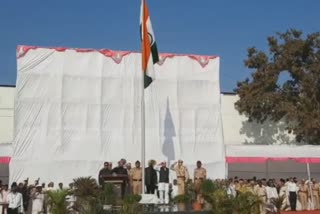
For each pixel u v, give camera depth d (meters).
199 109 31.53
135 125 30.30
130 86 30.66
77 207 14.91
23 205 23.25
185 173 23.88
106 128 29.89
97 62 30.48
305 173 35.56
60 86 29.58
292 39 37.44
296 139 36.09
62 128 29.20
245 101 36.31
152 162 22.34
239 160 31.12
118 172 20.41
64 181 28.69
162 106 31.00
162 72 31.41
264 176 35.41
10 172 28.05
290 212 23.78
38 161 28.52
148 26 21.80
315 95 36.00
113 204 14.97
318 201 29.20
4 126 33.56
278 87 37.41
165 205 16.97
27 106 28.94
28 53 29.39
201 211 15.59
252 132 37.09
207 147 31.19
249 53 38.09
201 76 31.95
